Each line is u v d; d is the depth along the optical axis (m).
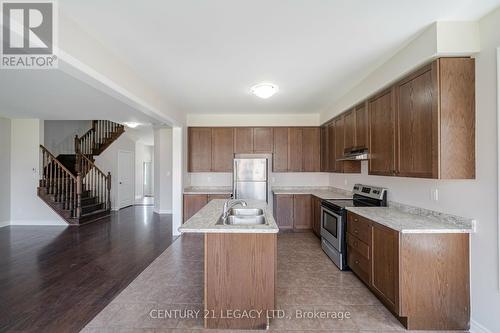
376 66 2.88
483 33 1.98
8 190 6.00
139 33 2.17
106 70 2.43
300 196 5.16
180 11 1.87
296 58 2.67
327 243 3.85
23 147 6.03
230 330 2.12
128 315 2.33
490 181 1.92
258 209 3.03
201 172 5.66
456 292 2.11
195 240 4.74
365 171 3.95
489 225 1.93
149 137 10.03
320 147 5.45
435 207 2.47
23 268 3.42
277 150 5.48
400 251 2.13
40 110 4.84
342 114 4.19
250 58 2.67
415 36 2.23
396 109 2.65
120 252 4.07
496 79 1.88
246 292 2.15
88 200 6.86
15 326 2.18
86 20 1.98
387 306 2.38
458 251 2.12
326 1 1.75
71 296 2.68
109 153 8.02
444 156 2.06
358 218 2.92
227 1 1.75
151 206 8.87
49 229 5.59
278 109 5.09
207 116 5.61
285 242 4.49
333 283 2.95
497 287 1.87
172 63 2.79
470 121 2.05
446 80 2.07
